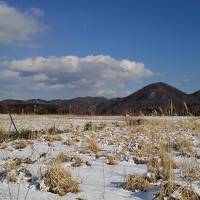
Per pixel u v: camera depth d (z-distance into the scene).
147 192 6.66
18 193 5.95
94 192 6.65
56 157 9.37
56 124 22.06
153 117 19.88
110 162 9.34
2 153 10.55
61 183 6.64
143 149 10.88
